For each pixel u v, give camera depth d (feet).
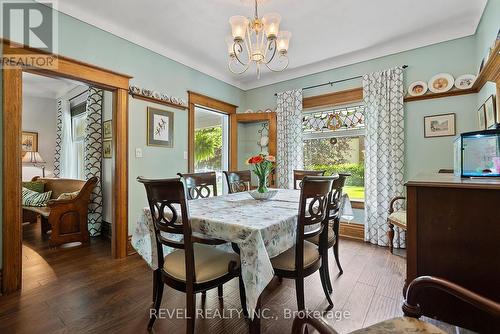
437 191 3.43
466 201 3.27
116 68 8.66
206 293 6.33
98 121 11.49
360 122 11.27
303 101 12.48
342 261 8.33
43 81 14.02
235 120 13.69
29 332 4.77
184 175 7.50
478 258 3.21
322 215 5.32
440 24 8.54
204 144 17.11
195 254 5.04
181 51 10.62
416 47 9.55
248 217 4.83
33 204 12.02
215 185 8.48
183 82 11.14
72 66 7.48
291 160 12.42
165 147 10.37
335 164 11.96
